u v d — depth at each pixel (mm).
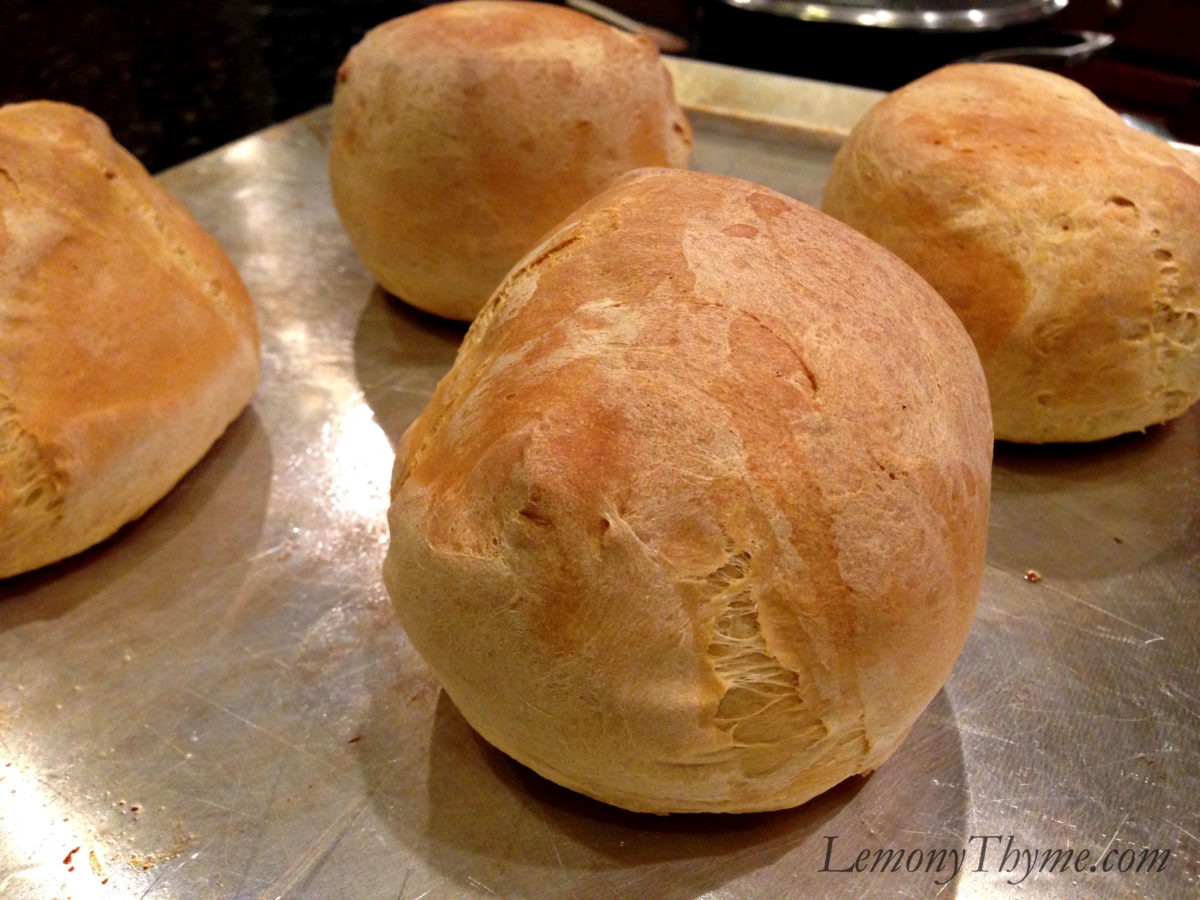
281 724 245
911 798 225
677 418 177
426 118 319
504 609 183
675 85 494
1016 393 294
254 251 417
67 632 267
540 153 323
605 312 193
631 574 174
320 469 319
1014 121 304
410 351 367
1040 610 270
